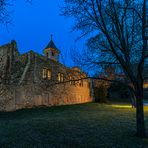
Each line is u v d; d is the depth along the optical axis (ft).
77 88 122.01
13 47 75.46
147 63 38.09
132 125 43.98
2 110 70.23
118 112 72.18
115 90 162.20
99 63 34.96
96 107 94.22
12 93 73.51
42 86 85.56
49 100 92.99
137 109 33.63
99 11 31.71
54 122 47.60
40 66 89.04
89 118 55.21
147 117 59.41
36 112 71.15
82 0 32.32
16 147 27.14
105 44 35.55
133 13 33.19
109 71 40.81
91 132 36.45
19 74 69.15
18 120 52.11
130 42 34.50
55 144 28.63
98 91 137.39
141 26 33.06
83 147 27.45
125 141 30.35
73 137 32.63
